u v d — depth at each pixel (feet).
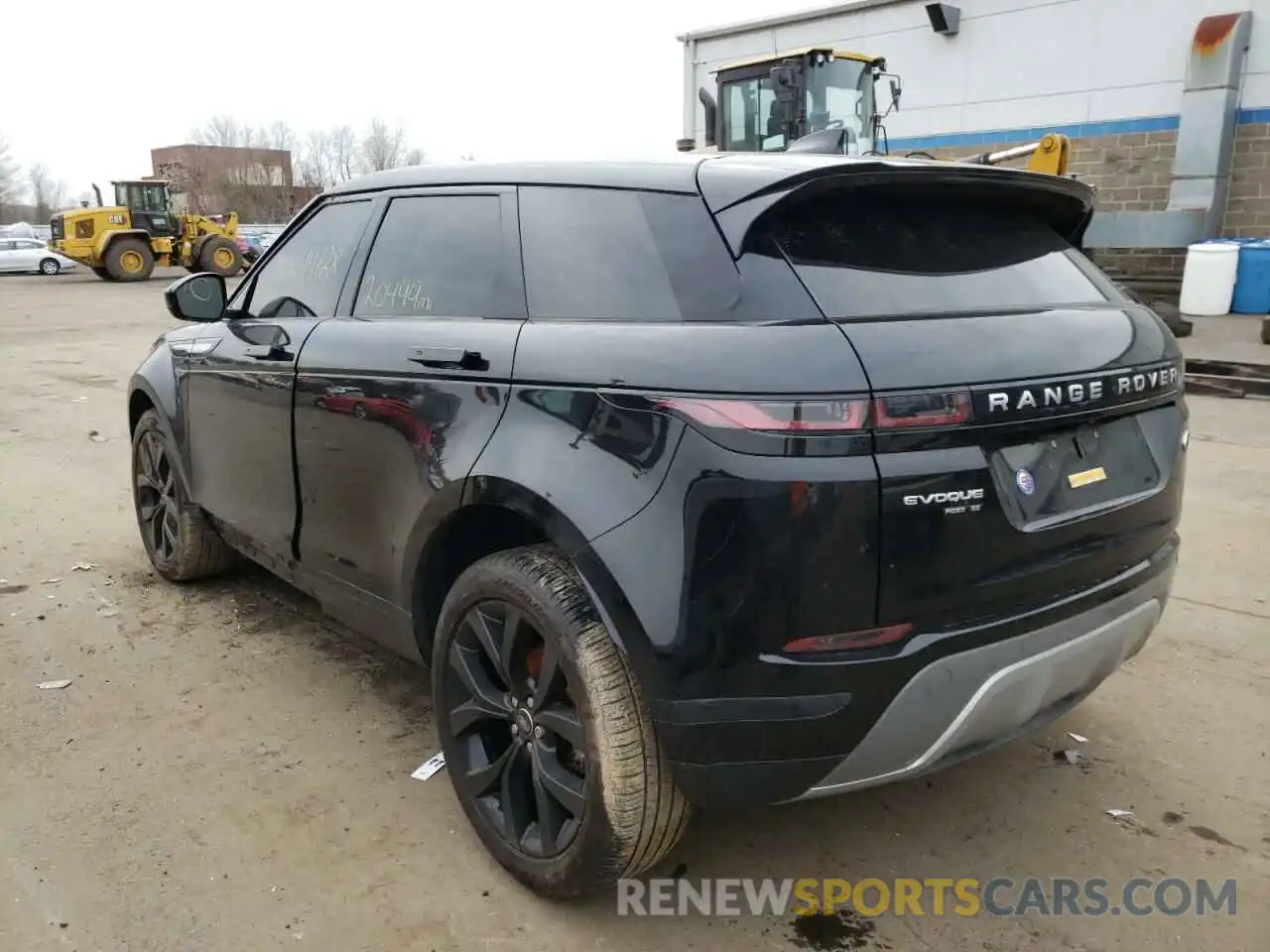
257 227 132.46
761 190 7.50
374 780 10.28
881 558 6.77
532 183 9.11
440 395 8.88
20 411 30.73
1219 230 49.65
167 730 11.25
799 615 6.75
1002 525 7.20
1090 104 51.98
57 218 98.48
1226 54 46.62
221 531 13.74
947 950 7.96
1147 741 10.98
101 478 22.49
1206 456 22.86
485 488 8.18
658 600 7.02
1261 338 37.27
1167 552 8.91
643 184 8.24
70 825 9.45
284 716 11.58
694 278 7.52
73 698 11.94
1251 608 14.38
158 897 8.47
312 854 9.09
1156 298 50.47
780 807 9.89
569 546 7.52
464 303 9.30
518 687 8.40
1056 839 9.33
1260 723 11.30
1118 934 8.11
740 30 64.34
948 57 56.59
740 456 6.73
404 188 10.64
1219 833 9.39
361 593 10.48
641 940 8.07
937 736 7.23
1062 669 7.73
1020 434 7.41
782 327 6.97
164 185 100.63
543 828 8.28
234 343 12.30
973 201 8.72
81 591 15.37
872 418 6.68
